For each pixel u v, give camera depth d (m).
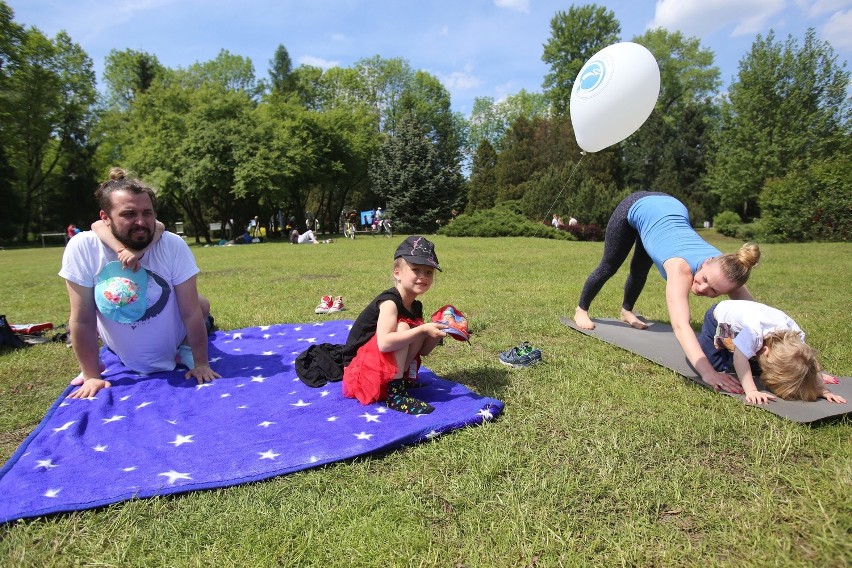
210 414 3.20
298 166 31.52
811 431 2.82
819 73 32.97
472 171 47.84
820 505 2.10
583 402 3.31
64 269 3.52
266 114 33.88
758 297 6.97
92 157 39.31
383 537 2.02
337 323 5.65
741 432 2.84
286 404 3.34
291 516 2.17
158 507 2.24
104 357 4.26
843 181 21.50
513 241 22.02
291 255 16.34
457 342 4.91
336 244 22.47
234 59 42.59
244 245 25.02
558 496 2.27
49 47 34.88
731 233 33.28
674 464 2.53
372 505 2.23
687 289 3.82
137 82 42.84
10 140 33.34
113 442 2.83
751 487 2.31
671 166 43.03
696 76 47.91
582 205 30.78
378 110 52.28
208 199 32.38
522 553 1.92
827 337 4.75
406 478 2.46
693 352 3.56
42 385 3.88
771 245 17.28
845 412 2.92
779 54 33.81
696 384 3.62
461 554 1.94
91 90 38.66
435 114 52.75
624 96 5.00
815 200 22.03
